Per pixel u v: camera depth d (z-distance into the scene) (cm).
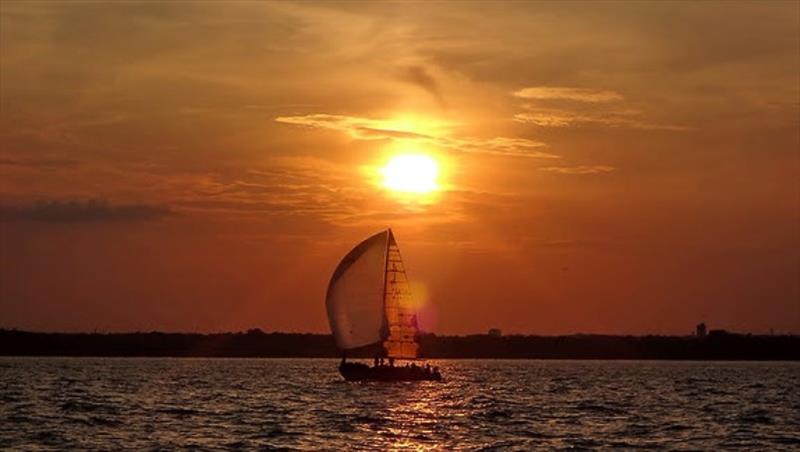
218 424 15100
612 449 12588
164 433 13812
